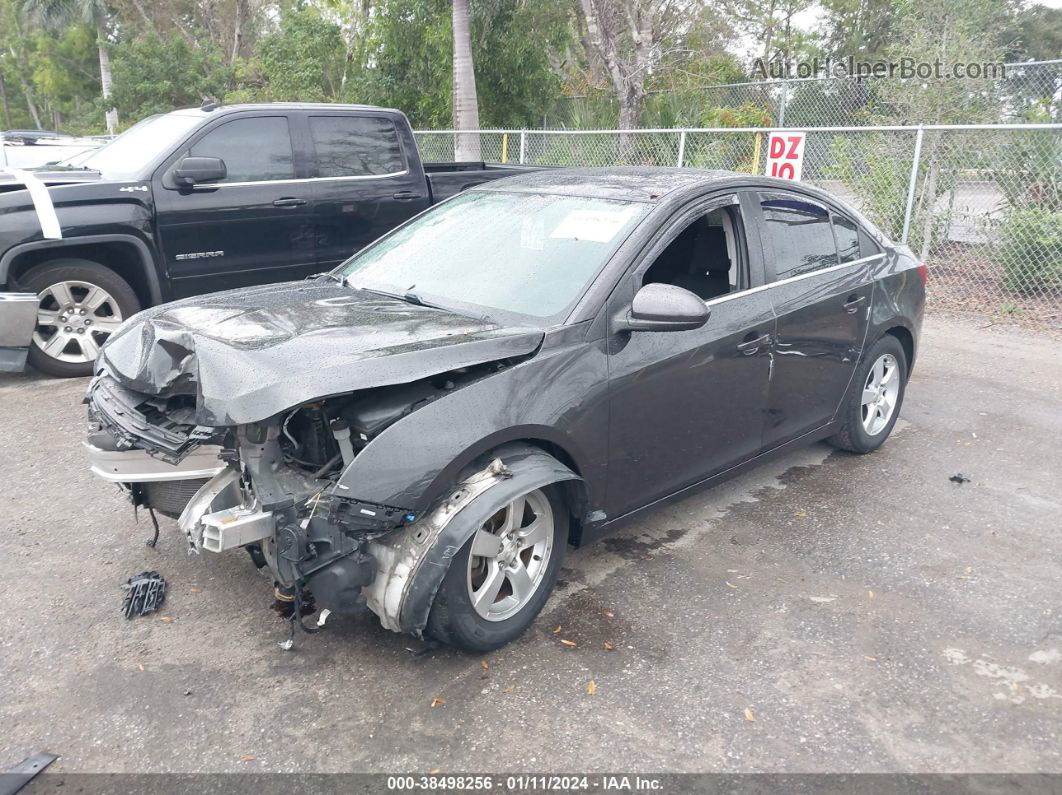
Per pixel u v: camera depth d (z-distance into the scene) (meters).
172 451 3.15
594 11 16.25
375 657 3.35
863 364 5.14
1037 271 9.89
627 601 3.78
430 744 2.88
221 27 47.28
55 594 3.78
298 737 2.90
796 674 3.28
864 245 5.22
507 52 18.03
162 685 3.17
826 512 4.72
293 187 7.43
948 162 10.43
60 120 58.47
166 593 3.79
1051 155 9.87
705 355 3.97
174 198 6.88
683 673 3.27
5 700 3.07
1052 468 5.38
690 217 4.04
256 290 4.25
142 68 34.69
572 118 18.61
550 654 3.38
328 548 3.00
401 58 19.48
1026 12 29.70
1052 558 4.23
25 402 6.34
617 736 2.93
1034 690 3.21
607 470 3.67
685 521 4.59
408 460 2.97
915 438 5.88
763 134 11.66
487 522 3.32
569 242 3.94
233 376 2.98
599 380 3.54
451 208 4.74
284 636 3.48
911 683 3.23
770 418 4.51
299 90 25.81
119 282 6.88
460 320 3.57
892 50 12.10
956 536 4.45
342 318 3.51
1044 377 7.31
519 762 2.80
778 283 4.45
